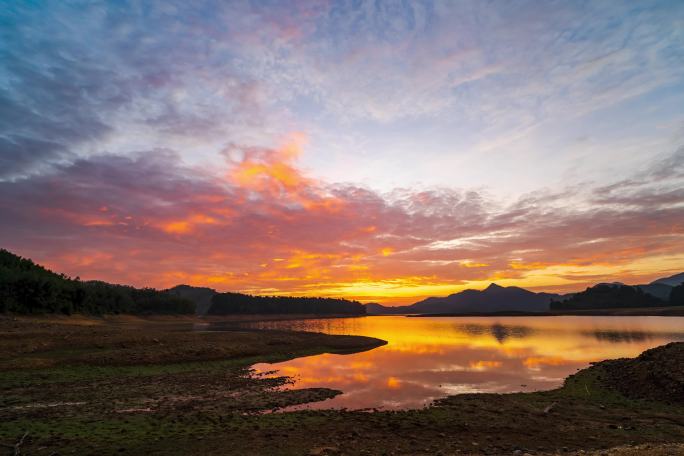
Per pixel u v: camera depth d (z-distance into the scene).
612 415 17.59
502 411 18.64
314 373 31.12
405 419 17.22
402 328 104.06
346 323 151.62
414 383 26.81
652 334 67.81
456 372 31.33
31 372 28.30
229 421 16.77
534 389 24.64
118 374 29.19
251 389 24.56
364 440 14.06
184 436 14.45
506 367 33.66
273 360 39.00
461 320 167.75
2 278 78.19
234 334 56.66
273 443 13.59
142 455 12.33
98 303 114.50
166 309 154.88
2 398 20.69
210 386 25.31
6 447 12.90
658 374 22.11
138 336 42.91
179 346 40.31
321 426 16.02
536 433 14.99
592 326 96.69
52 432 14.65
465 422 16.67
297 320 194.88
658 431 14.98
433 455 12.29
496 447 13.21
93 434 14.55
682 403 18.80
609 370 27.14
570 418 17.20
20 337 37.44
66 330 44.12
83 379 26.66
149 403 20.27
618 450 11.58
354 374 30.69
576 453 11.77
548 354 42.44
